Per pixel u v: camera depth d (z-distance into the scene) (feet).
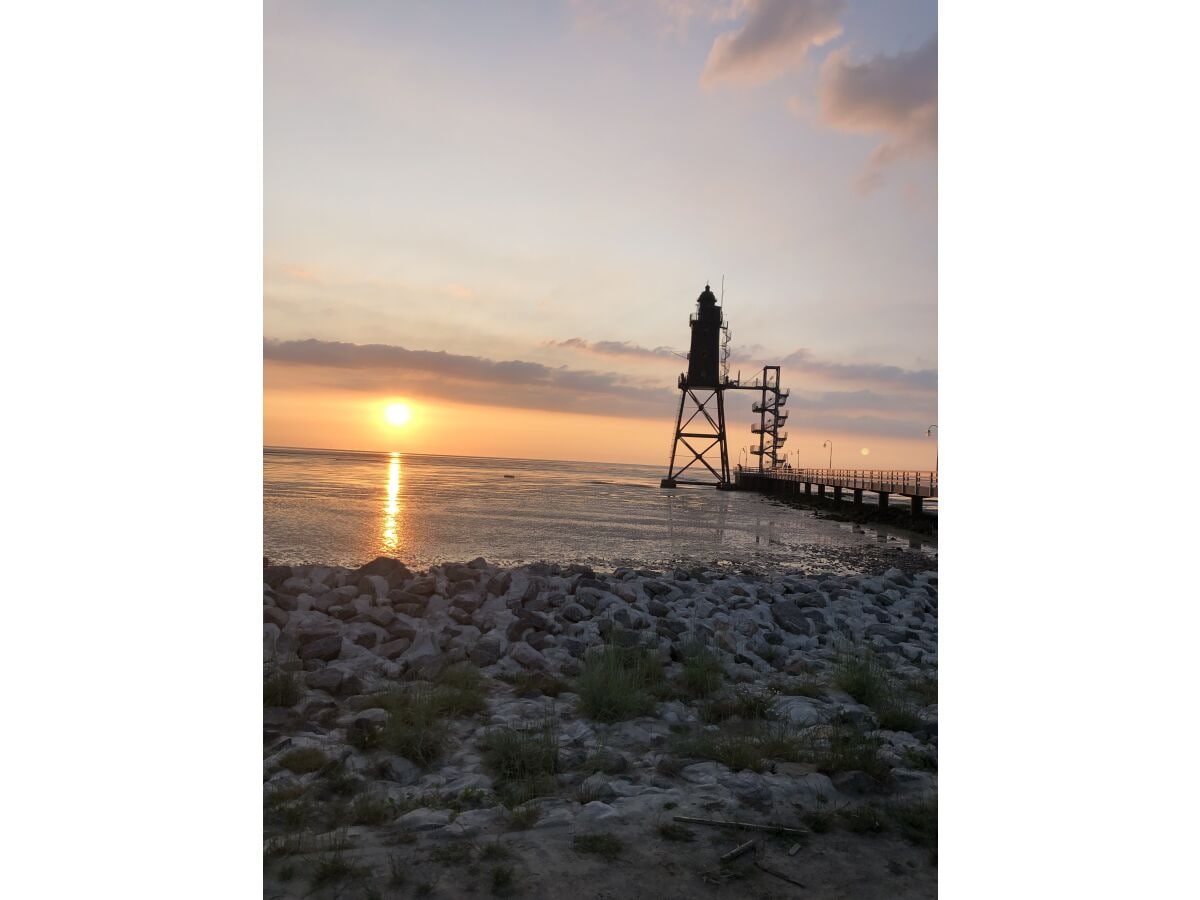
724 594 49.32
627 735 21.39
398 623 34.50
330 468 364.99
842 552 99.40
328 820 15.39
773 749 19.56
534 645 32.71
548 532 107.24
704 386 294.05
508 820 15.14
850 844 14.53
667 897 12.52
